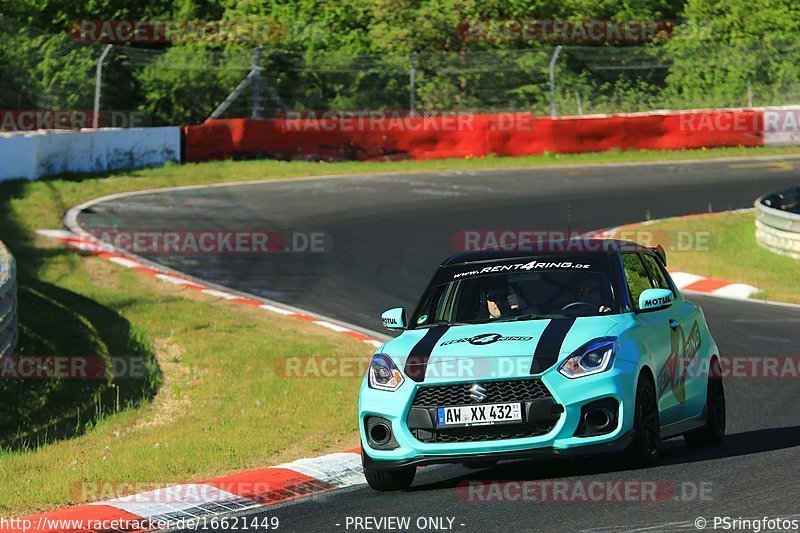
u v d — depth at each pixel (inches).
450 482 1112.2
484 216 3378.4
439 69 5123.0
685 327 1216.2
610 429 1007.0
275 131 4475.9
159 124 4965.6
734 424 1406.3
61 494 1144.2
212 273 2716.5
